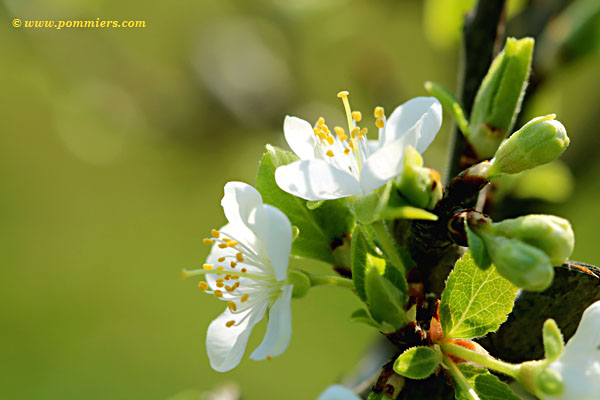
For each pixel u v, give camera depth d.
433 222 0.36
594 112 0.50
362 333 0.86
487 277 0.36
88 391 0.88
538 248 0.35
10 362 0.89
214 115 0.66
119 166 0.95
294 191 0.36
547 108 0.44
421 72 0.76
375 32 0.71
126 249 1.00
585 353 0.35
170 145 0.69
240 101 0.65
